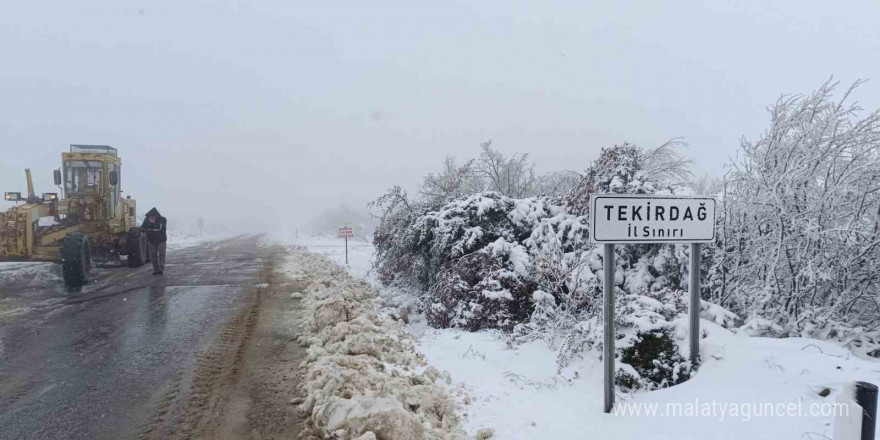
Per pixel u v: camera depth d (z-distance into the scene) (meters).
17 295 10.62
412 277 11.19
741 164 7.20
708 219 4.66
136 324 7.85
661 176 10.07
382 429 3.55
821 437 3.24
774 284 6.70
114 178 15.67
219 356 6.11
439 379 5.14
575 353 5.58
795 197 6.62
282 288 11.66
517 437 3.89
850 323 6.43
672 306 5.75
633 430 3.91
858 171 6.23
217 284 12.32
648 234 4.52
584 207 8.55
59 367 5.68
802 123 6.70
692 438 3.61
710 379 4.43
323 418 3.96
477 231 9.11
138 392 4.89
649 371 4.85
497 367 5.73
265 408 4.50
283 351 6.34
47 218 15.66
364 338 5.94
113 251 15.47
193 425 4.14
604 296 4.45
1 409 4.48
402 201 13.13
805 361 4.30
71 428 4.09
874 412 2.47
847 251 6.35
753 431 3.49
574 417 4.29
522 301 7.97
